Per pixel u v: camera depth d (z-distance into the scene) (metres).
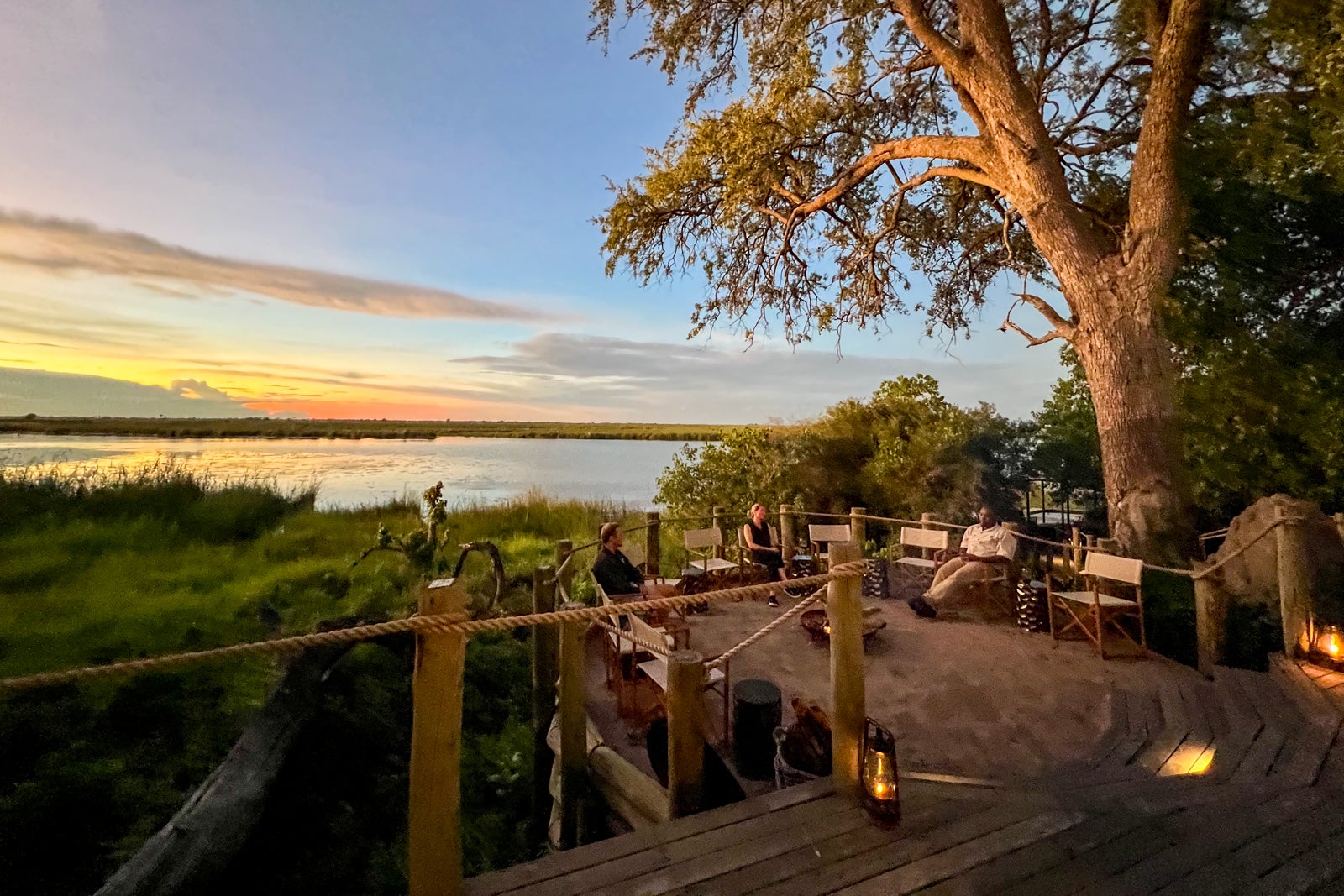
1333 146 7.78
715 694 5.34
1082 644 6.36
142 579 8.77
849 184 11.89
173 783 4.70
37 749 4.68
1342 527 4.98
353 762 5.25
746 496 13.94
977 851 2.70
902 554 10.67
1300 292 9.52
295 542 12.03
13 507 11.44
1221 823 2.92
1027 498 12.56
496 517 14.70
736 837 2.79
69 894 3.69
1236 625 5.45
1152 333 8.16
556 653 5.43
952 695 5.12
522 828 5.31
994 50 9.12
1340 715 4.03
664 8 11.75
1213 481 9.77
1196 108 9.55
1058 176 8.98
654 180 12.29
